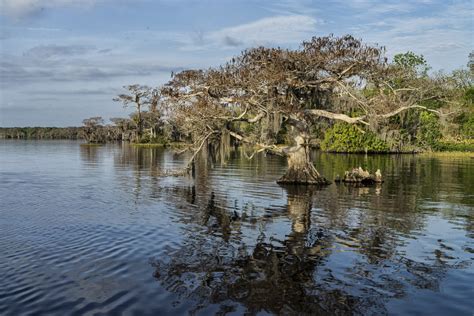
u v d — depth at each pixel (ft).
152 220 49.57
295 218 51.39
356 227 46.78
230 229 45.55
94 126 370.94
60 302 26.96
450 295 28.43
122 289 29.09
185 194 69.97
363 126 178.70
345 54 77.77
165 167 122.31
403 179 93.35
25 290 28.71
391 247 39.06
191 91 85.76
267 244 39.88
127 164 132.57
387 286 29.91
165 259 35.29
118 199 64.39
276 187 79.25
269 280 30.83
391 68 82.43
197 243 40.04
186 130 91.04
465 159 156.56
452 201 64.03
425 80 101.30
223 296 28.12
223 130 84.64
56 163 136.05
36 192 71.41
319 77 82.12
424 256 36.55
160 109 98.17
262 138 85.71
